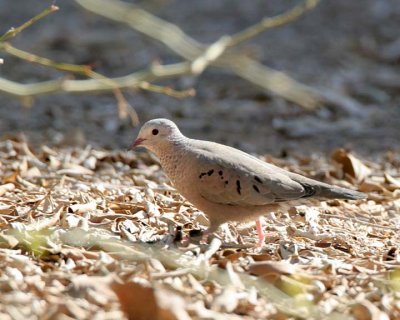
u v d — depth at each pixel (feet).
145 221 31.42
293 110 64.54
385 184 40.60
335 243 30.68
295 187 29.22
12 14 88.12
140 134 30.68
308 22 85.35
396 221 35.17
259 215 29.66
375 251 29.94
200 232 29.81
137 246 27.96
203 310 22.82
